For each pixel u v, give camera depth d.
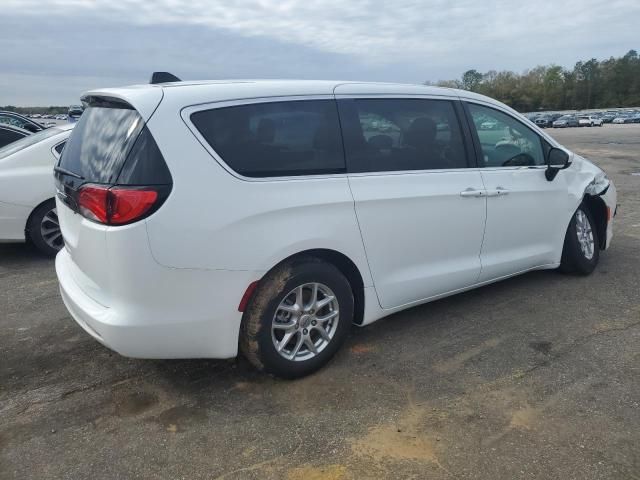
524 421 2.77
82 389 3.13
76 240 2.92
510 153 4.27
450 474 2.39
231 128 2.88
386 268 3.47
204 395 3.05
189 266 2.70
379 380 3.20
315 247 3.07
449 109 3.88
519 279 4.95
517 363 3.39
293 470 2.43
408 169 3.55
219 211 2.74
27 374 3.31
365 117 3.40
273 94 3.07
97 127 3.00
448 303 4.39
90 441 2.65
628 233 6.63
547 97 115.75
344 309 3.28
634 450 2.54
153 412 2.89
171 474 2.41
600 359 3.42
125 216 2.58
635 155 19.84
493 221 4.04
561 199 4.59
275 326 3.04
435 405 2.93
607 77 114.62
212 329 2.84
